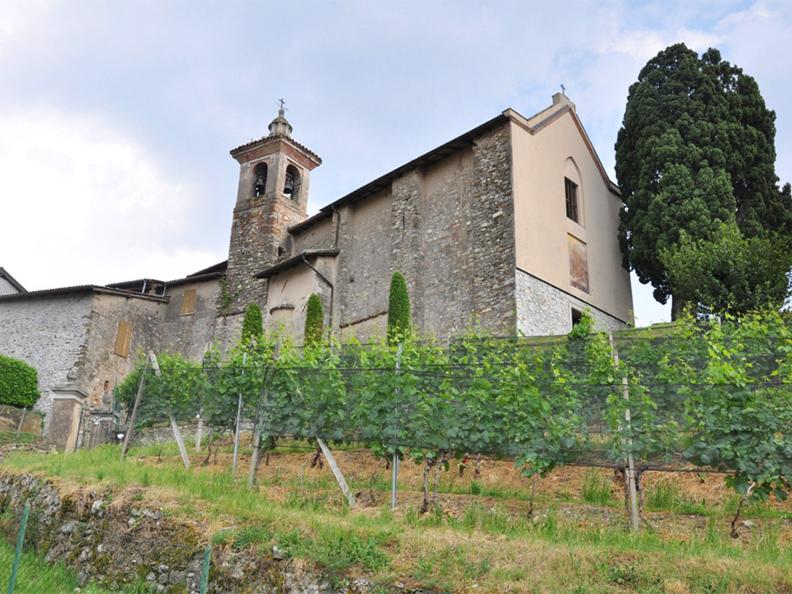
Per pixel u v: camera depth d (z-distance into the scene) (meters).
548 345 14.49
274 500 9.98
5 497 11.74
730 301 19.14
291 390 11.55
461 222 22.84
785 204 23.66
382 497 10.24
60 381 27.27
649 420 9.02
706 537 8.09
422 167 24.83
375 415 10.47
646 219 22.89
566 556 7.20
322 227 29.81
